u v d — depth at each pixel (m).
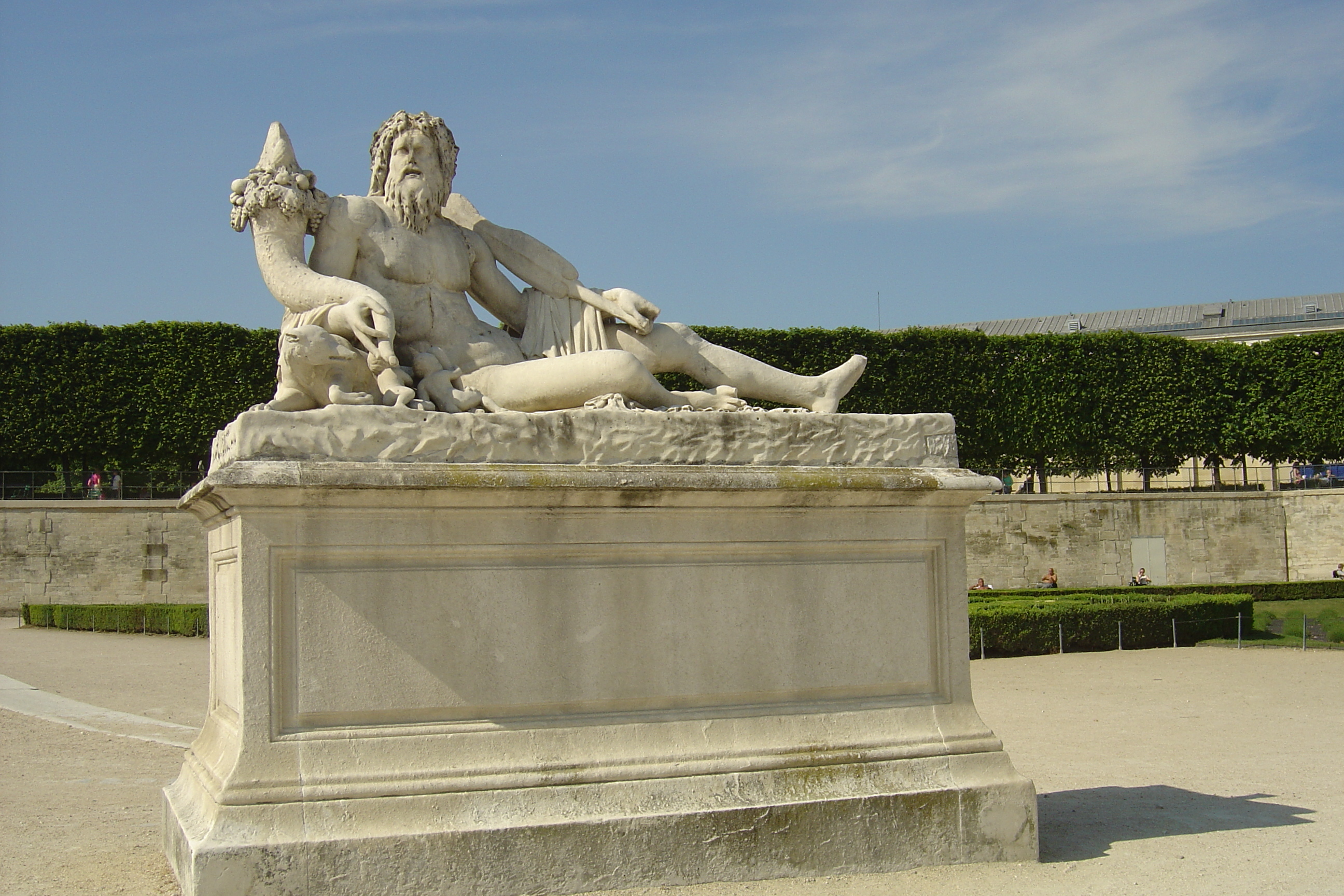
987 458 32.69
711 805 4.36
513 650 4.36
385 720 4.20
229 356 28.11
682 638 4.59
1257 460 38.25
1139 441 32.81
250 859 3.84
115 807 6.47
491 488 4.25
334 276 5.09
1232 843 5.18
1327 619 20.75
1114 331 33.03
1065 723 9.84
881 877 4.47
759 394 5.62
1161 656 15.69
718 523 4.66
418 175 5.33
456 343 5.28
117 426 27.75
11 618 25.55
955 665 4.97
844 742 4.72
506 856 4.07
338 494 4.13
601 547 4.50
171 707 11.43
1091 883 4.48
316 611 4.16
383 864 3.95
